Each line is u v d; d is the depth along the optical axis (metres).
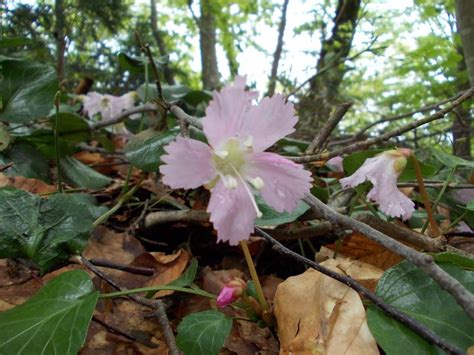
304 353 0.07
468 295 0.06
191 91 0.22
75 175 0.16
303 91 0.41
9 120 0.14
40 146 0.16
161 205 0.16
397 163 0.09
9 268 0.11
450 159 0.13
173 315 0.10
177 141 0.07
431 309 0.08
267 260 0.13
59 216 0.10
